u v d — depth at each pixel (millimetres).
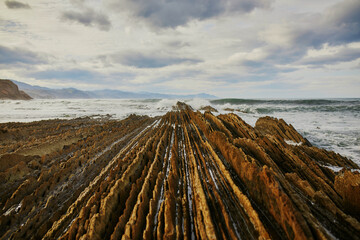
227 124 13703
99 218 3938
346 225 3299
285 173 5949
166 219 3777
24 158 7816
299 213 3154
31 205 5199
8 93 102688
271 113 30016
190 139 11641
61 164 7664
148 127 17750
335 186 5223
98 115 27969
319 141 12656
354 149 10758
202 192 4707
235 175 5676
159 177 6043
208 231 3459
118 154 9719
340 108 29234
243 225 3619
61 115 28391
